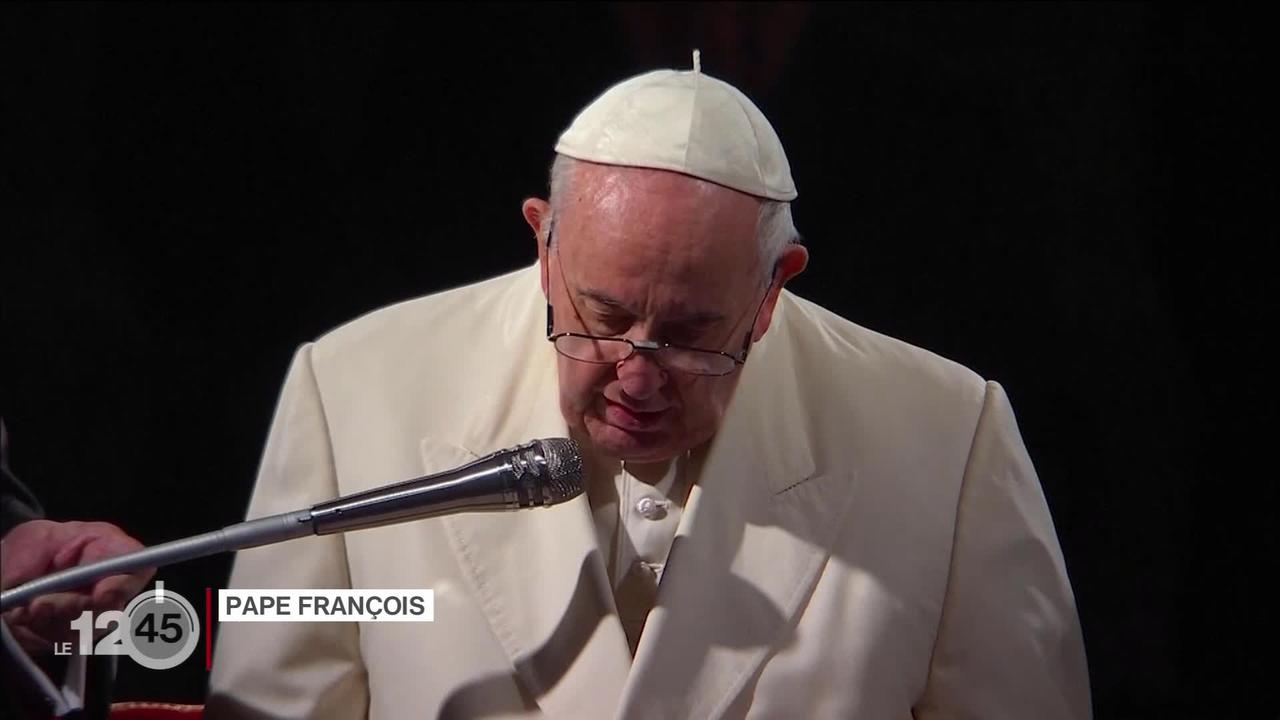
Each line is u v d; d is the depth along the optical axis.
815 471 6.23
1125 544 10.03
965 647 6.19
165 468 10.14
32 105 9.62
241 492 10.23
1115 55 9.67
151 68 9.74
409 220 10.26
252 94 9.91
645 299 5.12
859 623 5.94
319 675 6.00
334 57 9.95
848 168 9.84
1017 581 6.25
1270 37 9.45
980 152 9.81
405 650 5.88
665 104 5.36
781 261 5.58
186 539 4.72
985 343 9.96
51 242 9.77
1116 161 9.79
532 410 6.16
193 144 9.91
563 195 5.38
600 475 6.11
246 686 5.95
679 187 5.18
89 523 5.41
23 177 9.67
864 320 9.98
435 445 6.09
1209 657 10.02
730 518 6.02
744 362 5.66
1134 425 9.95
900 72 9.73
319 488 6.14
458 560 5.92
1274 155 9.57
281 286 10.21
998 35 9.65
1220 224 9.77
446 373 6.29
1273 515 9.83
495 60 10.00
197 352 10.13
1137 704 10.09
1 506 5.68
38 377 9.84
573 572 5.81
